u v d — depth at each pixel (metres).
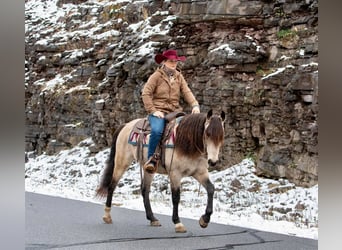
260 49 10.25
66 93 14.68
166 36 11.47
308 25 9.67
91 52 14.38
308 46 9.49
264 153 9.63
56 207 8.05
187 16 11.23
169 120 6.00
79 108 14.35
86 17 15.32
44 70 15.93
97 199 9.24
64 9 16.39
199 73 10.92
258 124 10.00
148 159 6.04
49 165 13.87
